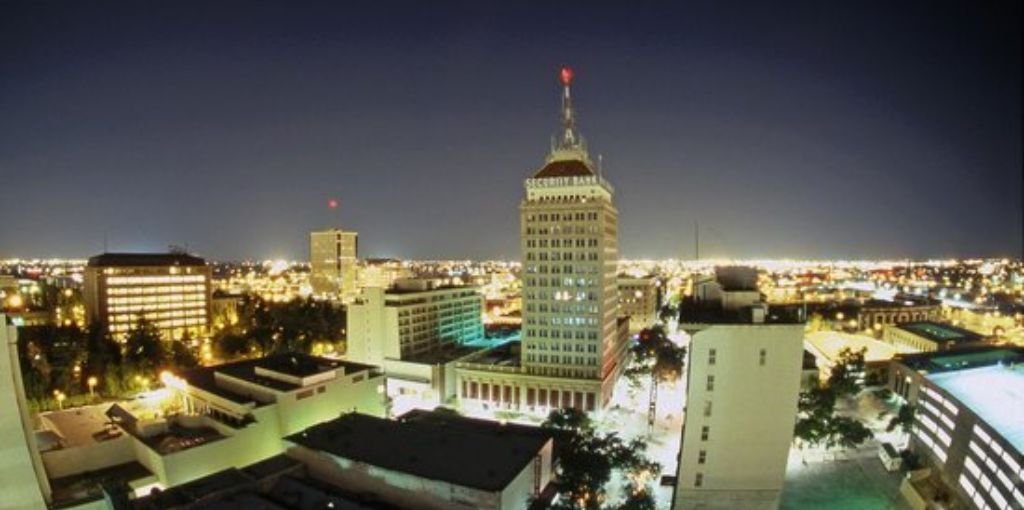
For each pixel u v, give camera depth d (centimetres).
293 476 9481
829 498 9675
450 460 8969
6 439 8225
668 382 16050
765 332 8450
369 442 9694
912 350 19300
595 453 9862
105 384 16250
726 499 8744
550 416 11456
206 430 10912
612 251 16550
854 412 14138
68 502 8412
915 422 11606
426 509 8469
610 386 16162
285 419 11275
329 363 13125
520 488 8644
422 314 18912
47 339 18425
